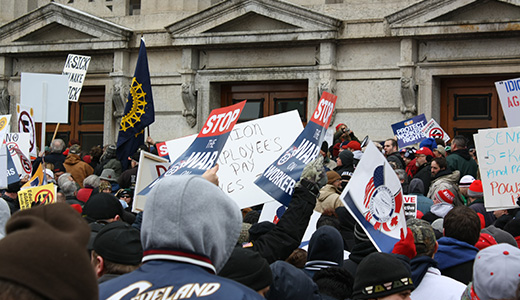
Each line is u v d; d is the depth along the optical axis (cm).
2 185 875
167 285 244
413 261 468
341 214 699
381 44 1528
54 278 170
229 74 1628
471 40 1459
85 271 174
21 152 996
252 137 626
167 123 1688
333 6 1555
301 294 405
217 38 1608
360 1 1544
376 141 1527
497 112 1488
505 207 728
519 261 347
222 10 1591
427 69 1487
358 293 396
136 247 366
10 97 1795
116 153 1225
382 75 1527
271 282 365
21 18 1753
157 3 1698
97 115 1780
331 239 509
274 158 619
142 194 532
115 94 1698
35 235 173
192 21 1620
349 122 1550
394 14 1480
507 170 729
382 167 519
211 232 256
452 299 454
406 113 1502
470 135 1507
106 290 248
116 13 1736
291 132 625
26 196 712
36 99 1104
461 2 1424
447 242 538
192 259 253
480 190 857
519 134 727
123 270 363
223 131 517
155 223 255
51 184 713
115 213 552
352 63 1548
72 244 175
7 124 889
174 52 1680
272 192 539
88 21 1702
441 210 761
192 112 1655
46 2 1862
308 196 448
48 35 1756
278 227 441
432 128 1309
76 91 1391
